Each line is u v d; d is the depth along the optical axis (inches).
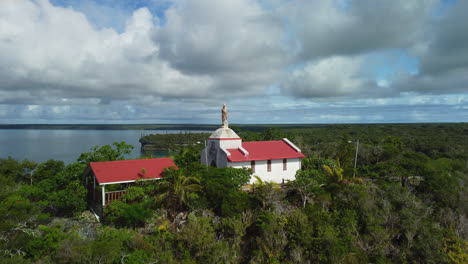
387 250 1094.4
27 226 953.5
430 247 1079.6
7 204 1007.0
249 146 1569.9
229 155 1409.9
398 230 1152.2
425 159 2017.7
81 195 1140.5
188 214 1115.9
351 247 1040.2
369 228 1119.0
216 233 1026.7
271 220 1020.5
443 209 1331.2
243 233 1010.7
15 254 795.4
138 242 874.1
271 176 1502.2
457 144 3636.8
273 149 1579.7
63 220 1074.1
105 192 1086.4
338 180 1365.7
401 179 1637.6
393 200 1291.8
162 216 1100.5
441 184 1480.1
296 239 987.9
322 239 978.1
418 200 1358.3
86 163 1451.8
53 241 855.7
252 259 959.0
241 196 1122.7
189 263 870.4
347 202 1221.7
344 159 1824.6
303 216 1036.5
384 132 5600.4
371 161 2103.8
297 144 2427.4
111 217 1008.9
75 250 753.0
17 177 1549.0
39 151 5231.3
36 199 1250.6
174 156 1814.7
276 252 975.0
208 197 1169.4
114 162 1214.3
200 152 1796.3
